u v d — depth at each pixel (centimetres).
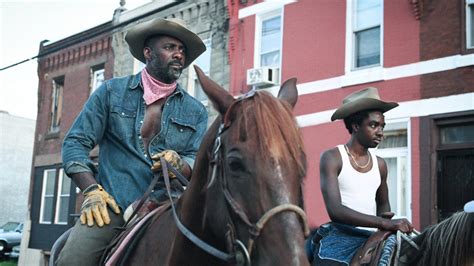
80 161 305
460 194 940
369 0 1132
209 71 1436
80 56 1914
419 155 994
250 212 195
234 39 1381
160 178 329
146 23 328
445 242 356
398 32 1060
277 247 185
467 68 955
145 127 330
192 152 343
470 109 940
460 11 974
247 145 201
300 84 1212
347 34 1145
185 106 345
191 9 1511
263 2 1322
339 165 404
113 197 318
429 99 995
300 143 206
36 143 2055
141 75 340
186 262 247
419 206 977
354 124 416
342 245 392
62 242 344
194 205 243
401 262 369
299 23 1240
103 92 327
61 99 2027
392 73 1057
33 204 2016
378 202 432
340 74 1147
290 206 190
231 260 205
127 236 288
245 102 217
